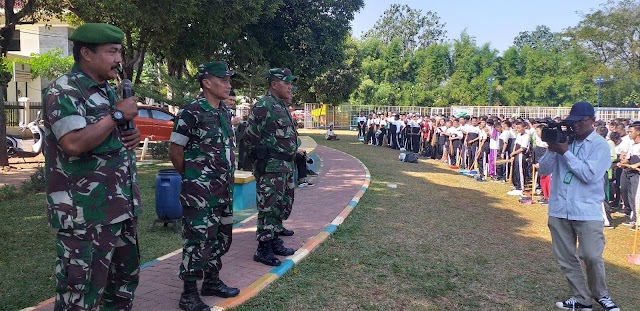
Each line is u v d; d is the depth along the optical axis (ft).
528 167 38.91
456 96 169.78
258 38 76.48
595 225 14.66
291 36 80.28
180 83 58.13
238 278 15.71
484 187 41.11
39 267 17.12
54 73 83.82
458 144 53.78
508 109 127.34
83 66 9.18
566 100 166.40
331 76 122.11
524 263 19.66
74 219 8.82
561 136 14.53
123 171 9.35
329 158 55.42
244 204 27.25
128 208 9.45
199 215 12.64
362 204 28.89
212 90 12.94
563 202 14.99
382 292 15.57
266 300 14.32
